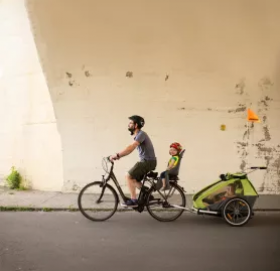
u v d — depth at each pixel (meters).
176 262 5.09
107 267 4.89
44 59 8.90
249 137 9.09
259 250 5.60
